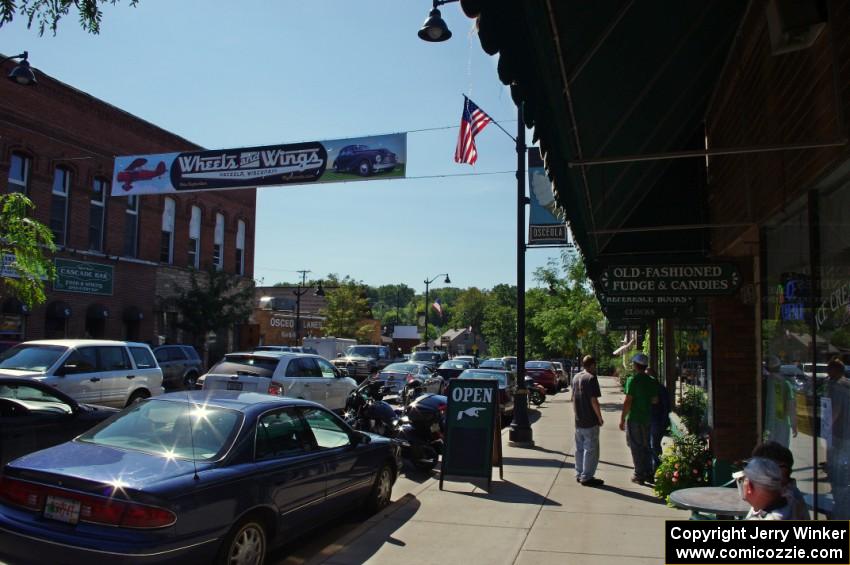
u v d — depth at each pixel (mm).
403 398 14742
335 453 6879
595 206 7016
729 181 7426
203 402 6164
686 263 8008
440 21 10289
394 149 18094
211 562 5109
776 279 6180
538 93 3848
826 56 4352
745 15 5738
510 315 79125
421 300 158750
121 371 14648
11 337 24281
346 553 6137
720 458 7941
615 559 5918
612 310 11875
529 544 6379
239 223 38719
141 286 30891
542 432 15492
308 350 32188
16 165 25297
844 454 4652
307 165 18719
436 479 9672
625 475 9898
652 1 3961
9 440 8070
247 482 5449
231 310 32844
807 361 5344
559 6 3336
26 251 13188
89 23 7609
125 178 20500
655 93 5668
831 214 4684
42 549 4715
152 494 4691
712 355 8289
